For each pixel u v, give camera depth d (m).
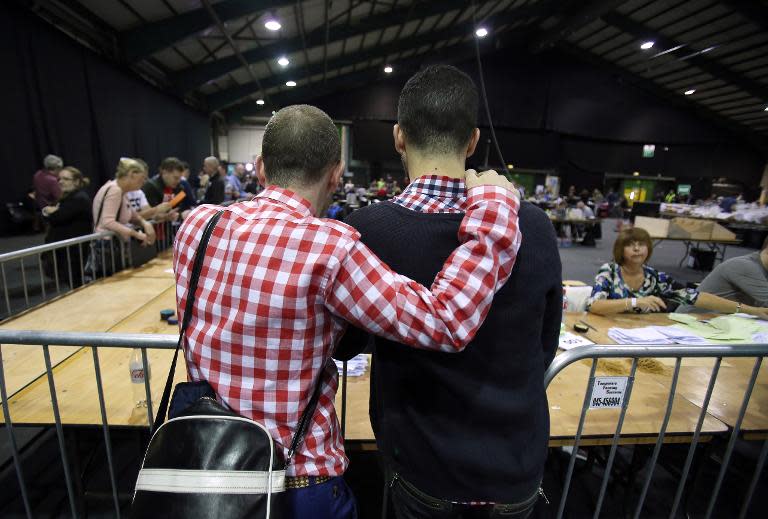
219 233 0.63
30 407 1.19
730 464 1.90
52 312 2.00
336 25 8.34
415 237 0.62
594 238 8.80
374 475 1.78
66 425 1.12
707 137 16.19
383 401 0.71
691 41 11.59
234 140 14.73
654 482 1.85
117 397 1.25
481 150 15.12
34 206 5.79
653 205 10.11
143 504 0.56
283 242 0.59
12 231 5.72
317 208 0.70
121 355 1.53
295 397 0.62
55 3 4.83
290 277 0.57
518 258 0.62
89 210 3.01
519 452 0.65
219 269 0.62
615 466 1.88
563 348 1.72
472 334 0.55
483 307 0.55
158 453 0.59
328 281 0.57
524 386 0.65
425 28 10.38
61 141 5.10
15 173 4.44
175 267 0.69
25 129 4.55
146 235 3.15
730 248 8.70
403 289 0.57
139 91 7.05
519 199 0.65
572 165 16.64
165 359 1.49
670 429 1.21
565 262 6.58
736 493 1.80
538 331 0.66
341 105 13.97
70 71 5.20
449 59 13.48
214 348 0.61
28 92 4.56
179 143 8.99
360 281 0.57
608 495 1.76
